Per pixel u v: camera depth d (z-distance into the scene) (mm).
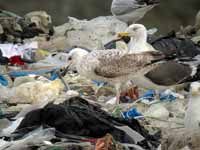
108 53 10797
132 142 8750
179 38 14398
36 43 14734
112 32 15234
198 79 10961
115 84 10828
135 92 11375
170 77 10766
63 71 12156
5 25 15250
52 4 25172
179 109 10578
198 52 14031
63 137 8719
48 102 9688
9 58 13633
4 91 10859
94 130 8812
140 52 10898
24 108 9812
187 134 7863
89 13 25328
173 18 25953
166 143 7973
